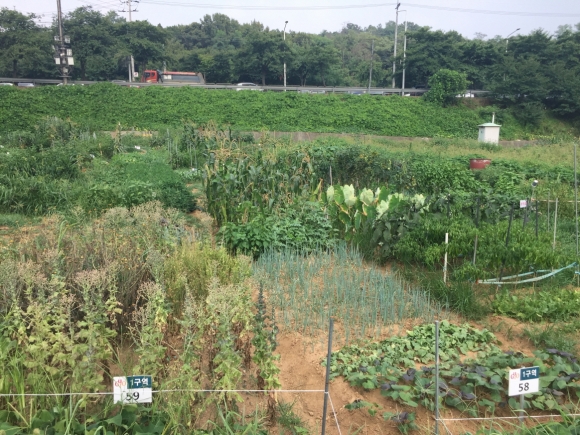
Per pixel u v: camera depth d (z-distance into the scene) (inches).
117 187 526.0
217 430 171.3
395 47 2153.1
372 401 203.5
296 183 520.4
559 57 2014.0
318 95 1672.0
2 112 1322.6
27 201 485.1
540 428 181.5
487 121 1722.4
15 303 190.1
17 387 171.0
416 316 284.0
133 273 239.9
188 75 1980.8
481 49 2033.7
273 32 2164.1
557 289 314.2
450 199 441.4
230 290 197.2
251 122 1494.8
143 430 164.9
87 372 173.3
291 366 230.4
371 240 383.9
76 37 2016.5
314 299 295.3
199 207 530.0
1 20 1953.7
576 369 223.1
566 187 652.1
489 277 336.2
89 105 1435.8
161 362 195.3
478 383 203.3
